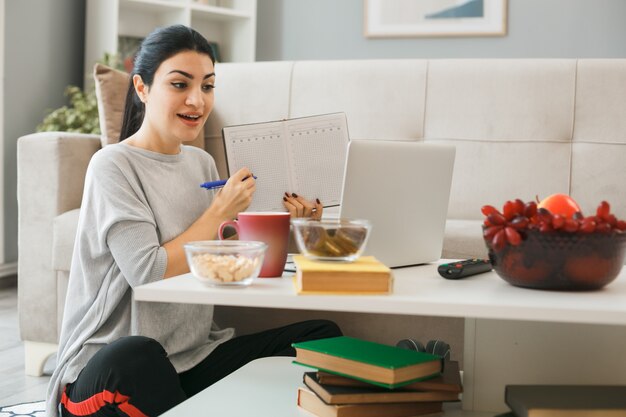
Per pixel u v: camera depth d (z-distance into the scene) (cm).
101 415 142
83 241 164
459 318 216
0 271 411
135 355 141
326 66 288
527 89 273
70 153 254
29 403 224
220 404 125
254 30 495
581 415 108
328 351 125
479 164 272
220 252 113
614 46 448
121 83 272
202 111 175
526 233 114
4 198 417
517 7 459
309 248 117
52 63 444
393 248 146
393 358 123
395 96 281
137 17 472
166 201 171
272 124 191
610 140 265
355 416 119
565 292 115
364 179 138
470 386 129
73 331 168
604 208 115
